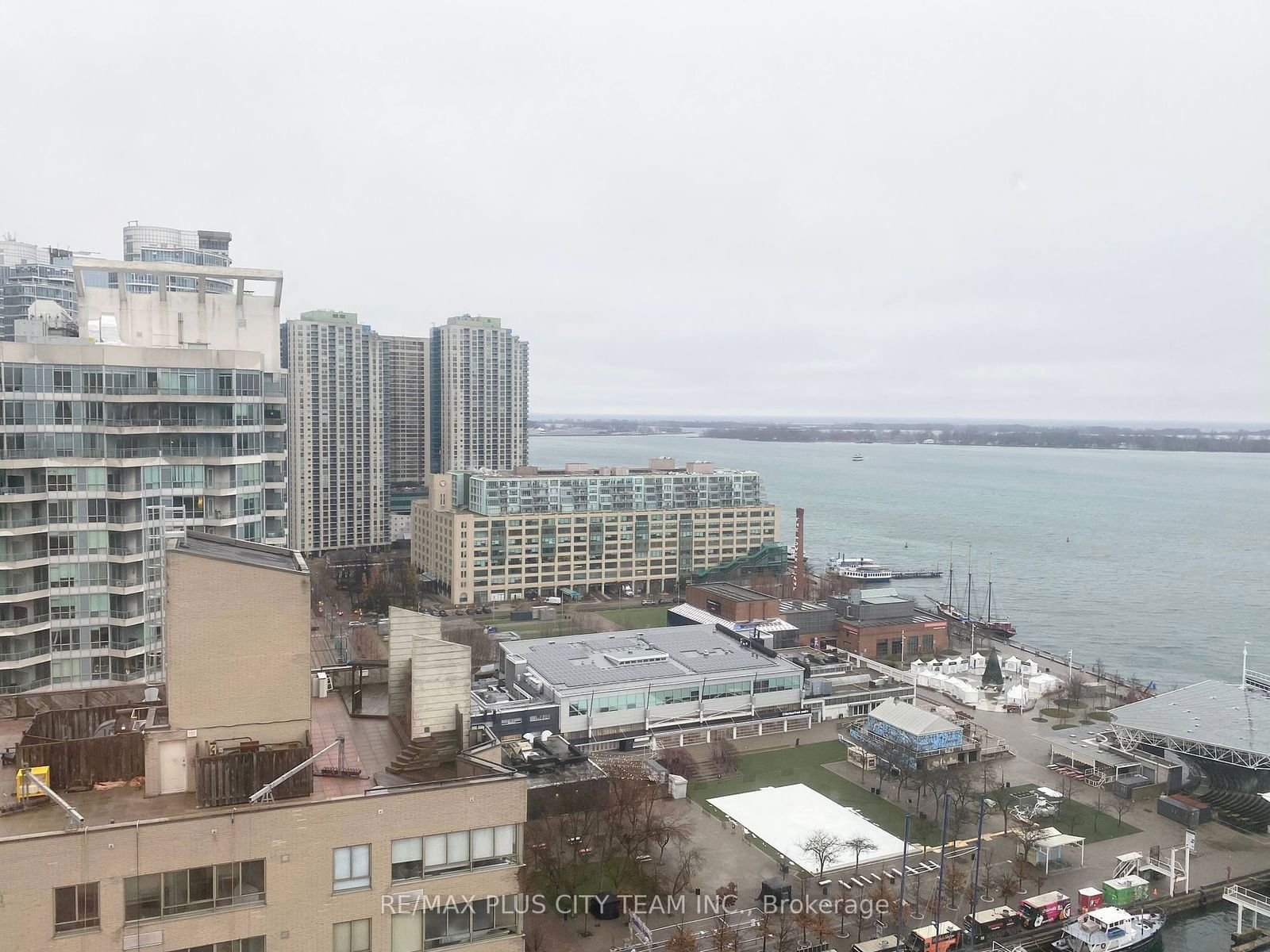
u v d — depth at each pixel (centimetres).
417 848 4128
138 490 12062
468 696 4788
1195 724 13862
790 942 9356
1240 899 9956
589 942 9394
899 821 12525
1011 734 16600
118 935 3681
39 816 3944
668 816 12519
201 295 13175
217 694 4291
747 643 18712
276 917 3897
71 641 11931
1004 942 9756
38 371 11525
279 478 13762
